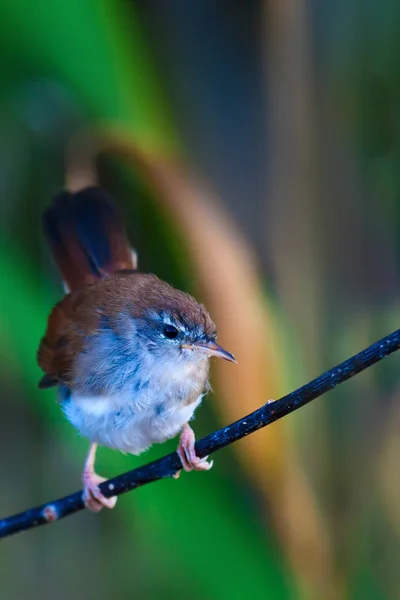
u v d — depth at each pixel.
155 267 1.93
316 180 1.95
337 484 1.91
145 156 1.93
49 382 1.90
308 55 1.95
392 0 1.96
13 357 1.95
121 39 1.94
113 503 1.88
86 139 1.94
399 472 1.92
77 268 1.93
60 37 1.94
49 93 1.95
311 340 1.93
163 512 1.89
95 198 1.94
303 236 1.95
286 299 1.94
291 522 1.89
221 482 1.89
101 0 1.94
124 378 1.88
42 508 1.87
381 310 1.95
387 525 1.91
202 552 1.89
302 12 1.95
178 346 1.88
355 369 1.82
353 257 1.95
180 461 1.86
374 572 1.91
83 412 1.89
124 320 1.88
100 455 1.94
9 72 1.95
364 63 1.96
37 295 1.92
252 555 1.89
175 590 1.96
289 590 1.89
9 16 1.93
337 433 1.92
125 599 1.96
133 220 1.94
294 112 1.95
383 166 1.96
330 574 1.90
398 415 1.92
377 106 1.96
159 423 1.89
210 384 1.90
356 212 1.95
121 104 1.94
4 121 1.96
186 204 1.92
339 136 1.96
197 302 1.89
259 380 1.90
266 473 1.89
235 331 1.90
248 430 1.83
